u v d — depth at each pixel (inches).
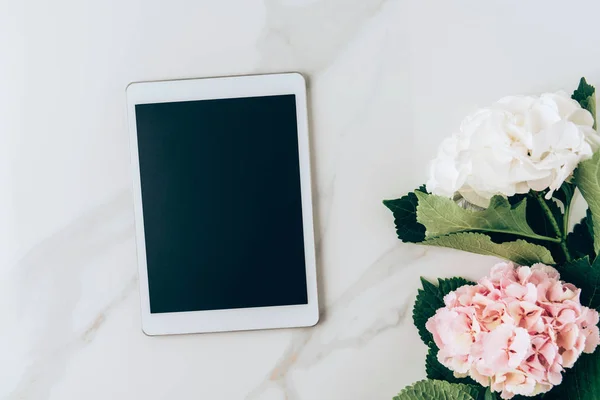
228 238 24.4
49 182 25.1
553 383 17.8
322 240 25.0
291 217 24.3
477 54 24.3
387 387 25.1
